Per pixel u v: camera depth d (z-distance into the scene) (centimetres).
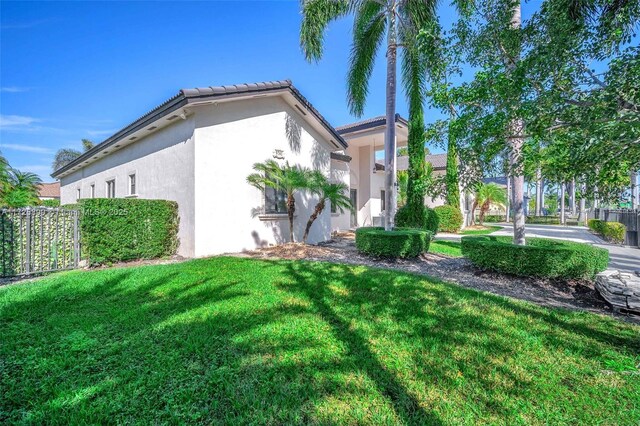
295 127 1151
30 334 360
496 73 371
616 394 257
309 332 365
